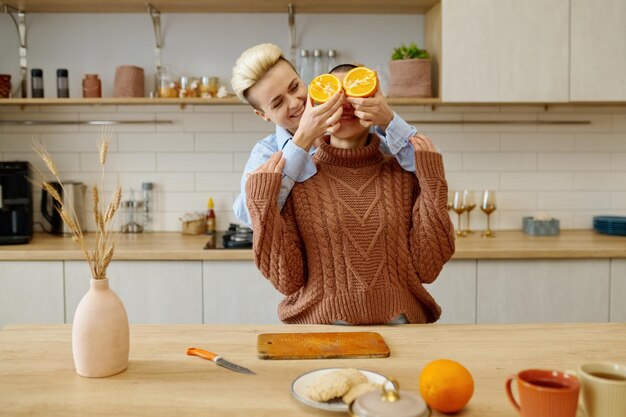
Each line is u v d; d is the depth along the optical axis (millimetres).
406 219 1639
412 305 1644
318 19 3457
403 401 972
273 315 2959
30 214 3170
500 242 3129
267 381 1215
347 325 1588
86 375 1236
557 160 3547
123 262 2928
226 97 3215
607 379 1016
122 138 3486
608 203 3572
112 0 3197
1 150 3459
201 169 3512
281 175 1537
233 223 3482
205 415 1065
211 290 2947
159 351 1389
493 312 2961
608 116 3539
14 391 1169
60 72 3254
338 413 1072
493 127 3516
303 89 1700
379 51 3480
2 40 3426
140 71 3279
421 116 3498
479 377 1229
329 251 1596
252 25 3463
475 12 3100
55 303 2941
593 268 2965
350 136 1629
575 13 3107
